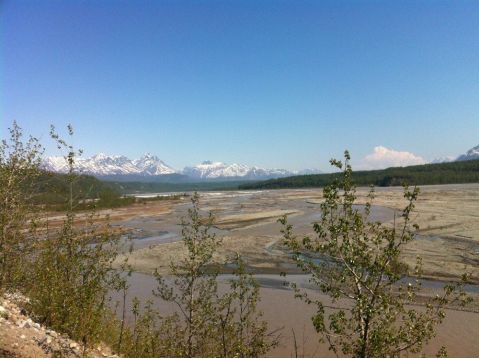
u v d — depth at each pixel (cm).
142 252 3684
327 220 859
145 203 10794
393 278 815
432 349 1656
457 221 4778
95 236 1319
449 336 1764
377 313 791
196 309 1135
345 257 825
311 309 2130
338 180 841
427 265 2856
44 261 1212
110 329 1306
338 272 872
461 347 1670
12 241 1237
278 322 1959
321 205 859
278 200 10562
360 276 828
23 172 1257
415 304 2045
